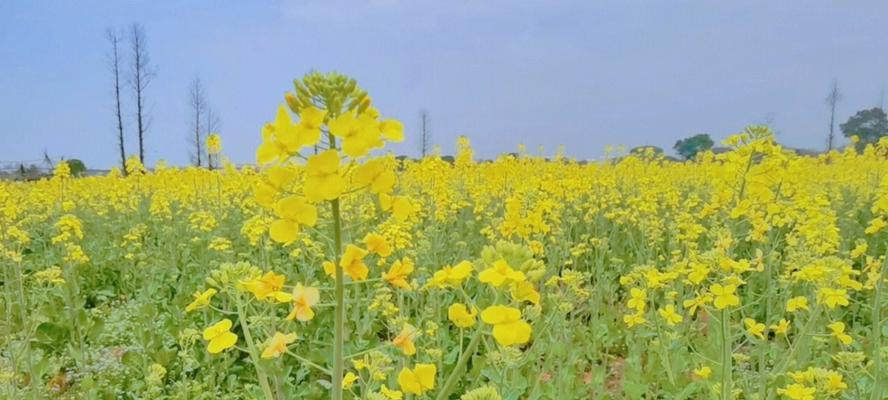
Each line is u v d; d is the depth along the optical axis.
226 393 4.23
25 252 9.25
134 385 4.11
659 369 3.86
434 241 6.54
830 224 5.51
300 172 1.42
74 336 5.10
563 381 3.61
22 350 3.90
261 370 1.80
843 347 3.83
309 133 1.36
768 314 4.59
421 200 8.77
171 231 7.85
